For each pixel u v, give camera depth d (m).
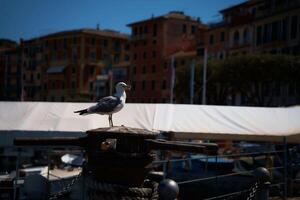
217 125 11.95
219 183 13.18
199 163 16.27
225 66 40.91
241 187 12.63
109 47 87.56
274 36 46.25
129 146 4.35
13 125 11.76
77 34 85.12
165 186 3.99
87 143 4.52
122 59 87.50
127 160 4.31
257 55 39.38
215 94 44.81
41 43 91.94
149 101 71.19
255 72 38.59
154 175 5.02
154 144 4.39
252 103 41.25
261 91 42.59
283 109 12.86
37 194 7.32
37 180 9.04
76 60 84.94
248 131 11.78
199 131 11.55
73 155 14.15
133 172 4.35
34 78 92.94
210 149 4.38
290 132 11.83
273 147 16.09
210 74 43.25
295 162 12.73
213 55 57.88
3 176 12.08
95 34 85.81
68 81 85.94
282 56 37.94
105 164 4.34
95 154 4.38
